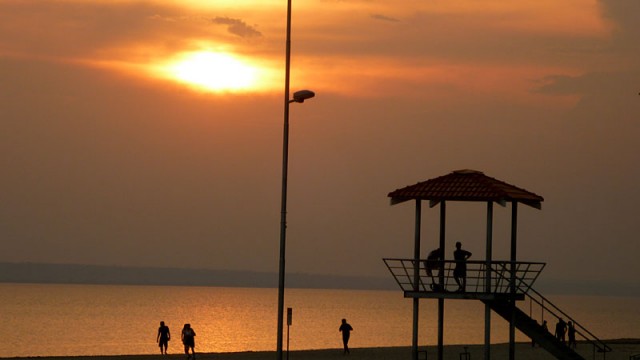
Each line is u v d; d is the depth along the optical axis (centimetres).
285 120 5166
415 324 5609
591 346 10025
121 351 16812
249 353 8494
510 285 5550
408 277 5625
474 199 5581
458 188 5697
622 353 9012
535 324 5656
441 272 5619
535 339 5653
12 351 16625
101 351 16825
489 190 5634
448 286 5619
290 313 5822
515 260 5669
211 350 17025
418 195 5653
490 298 5516
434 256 5772
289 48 5262
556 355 5650
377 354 8594
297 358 7981
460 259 5650
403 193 5703
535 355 8631
